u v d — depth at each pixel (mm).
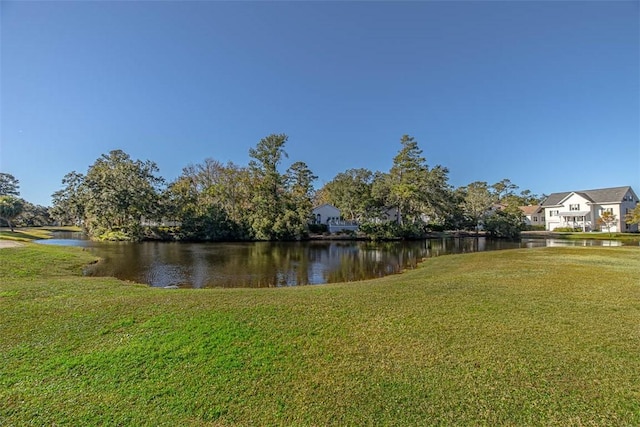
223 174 45125
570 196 51250
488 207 51250
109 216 37875
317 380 4266
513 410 3609
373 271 16922
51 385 4211
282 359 4832
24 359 4891
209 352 5059
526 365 4566
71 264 17094
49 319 6586
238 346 5266
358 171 64625
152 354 5000
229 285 13359
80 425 3482
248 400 3867
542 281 10375
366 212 47281
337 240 39156
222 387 4137
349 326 6141
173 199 42031
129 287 10336
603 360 4691
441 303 7680
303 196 51969
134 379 4336
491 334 5672
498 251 22891
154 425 3471
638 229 46719
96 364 4723
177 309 7250
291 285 13336
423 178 43781
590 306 7344
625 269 12891
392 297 8352
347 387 4098
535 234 46688
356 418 3529
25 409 3738
